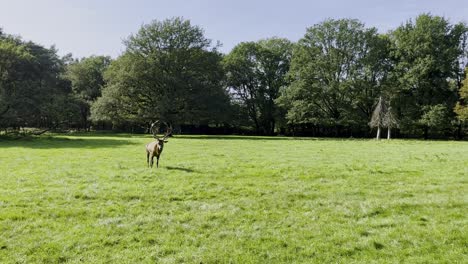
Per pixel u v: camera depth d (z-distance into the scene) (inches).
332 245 248.1
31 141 1298.0
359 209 338.3
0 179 474.6
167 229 278.7
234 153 871.1
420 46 1973.4
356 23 2129.7
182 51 1984.5
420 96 2037.4
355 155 837.2
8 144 1141.7
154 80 1903.3
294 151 947.3
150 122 1995.6
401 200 371.6
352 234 268.4
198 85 1967.3
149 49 2007.9
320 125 2497.5
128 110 1988.2
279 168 596.4
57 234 263.7
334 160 724.7
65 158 724.7
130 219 301.9
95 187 423.8
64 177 492.7
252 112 2748.5
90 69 2775.6
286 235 267.1
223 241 255.1
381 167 612.7
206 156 790.5
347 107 2160.4
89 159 708.0
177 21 2012.8
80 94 2546.8
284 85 2591.0
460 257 227.5
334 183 465.7
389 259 227.0
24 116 1563.7
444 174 538.6
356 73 2110.0
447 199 374.3
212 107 2003.0
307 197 387.9
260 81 2687.0
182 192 401.7
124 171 548.7
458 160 719.1
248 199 374.9
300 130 2684.5
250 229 280.1
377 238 260.2
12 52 1565.0
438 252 236.8
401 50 2092.8
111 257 227.1
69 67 2711.6
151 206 343.6
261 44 2741.1
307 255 233.6
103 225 284.4
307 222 298.7
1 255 227.5
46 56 2128.4
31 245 242.2
